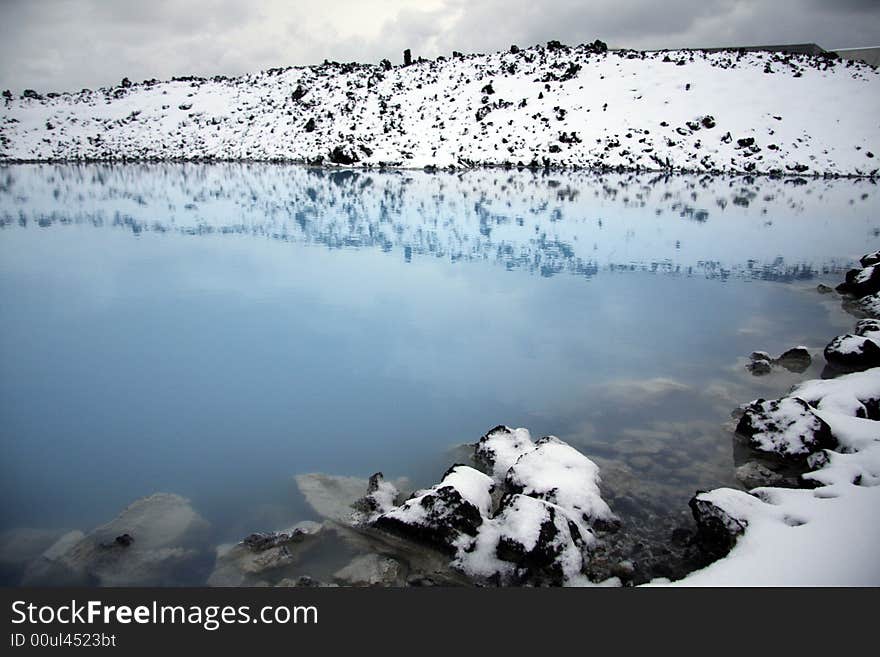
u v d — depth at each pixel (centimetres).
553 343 900
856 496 441
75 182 3109
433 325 982
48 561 432
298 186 3019
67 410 688
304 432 638
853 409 608
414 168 4153
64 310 1054
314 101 5438
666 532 457
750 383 747
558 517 431
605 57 5309
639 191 2842
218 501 515
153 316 1027
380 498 496
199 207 2312
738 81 4497
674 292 1193
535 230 1870
